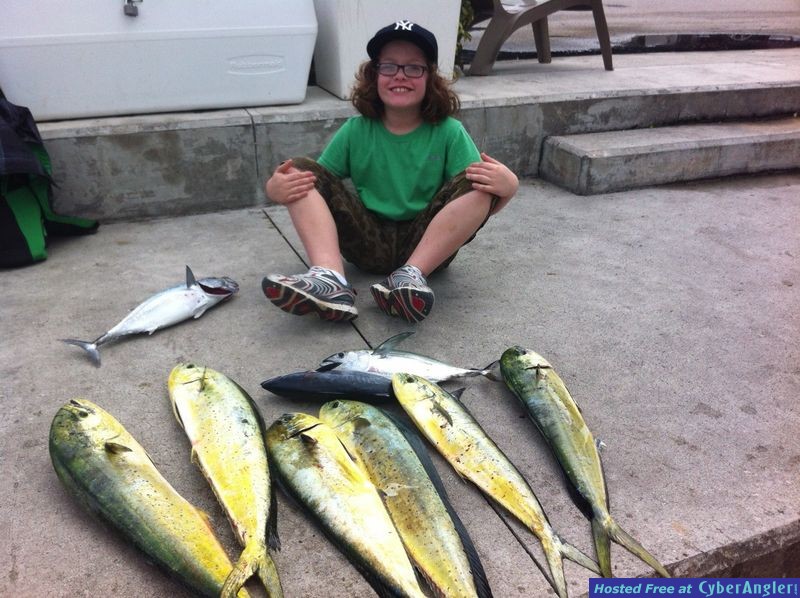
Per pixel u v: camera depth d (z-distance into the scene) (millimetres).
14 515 1572
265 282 2170
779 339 2430
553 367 2221
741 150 4266
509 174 2332
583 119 4285
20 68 3156
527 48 6336
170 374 2018
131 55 3305
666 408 2012
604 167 3959
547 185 4219
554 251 3205
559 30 7625
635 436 1878
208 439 1690
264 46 3523
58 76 3230
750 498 1649
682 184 4234
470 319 2539
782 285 2873
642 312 2617
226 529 1530
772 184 4273
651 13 9367
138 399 2012
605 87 4402
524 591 1386
